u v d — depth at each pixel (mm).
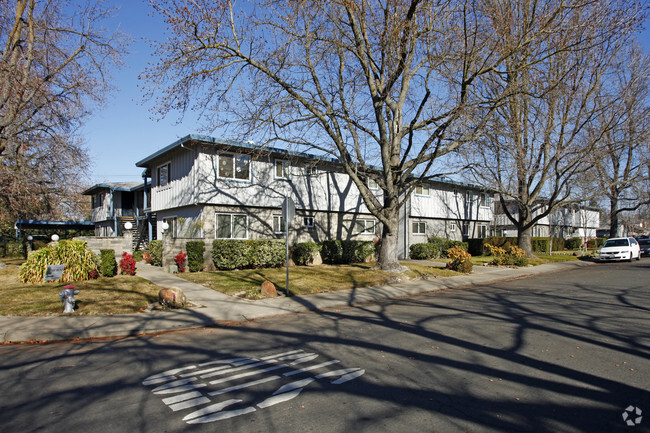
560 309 9820
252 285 13188
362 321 8758
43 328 7820
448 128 14180
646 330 7598
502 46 13031
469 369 5457
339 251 21594
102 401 4438
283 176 21109
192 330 8297
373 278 15203
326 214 23328
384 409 4184
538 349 6379
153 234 27438
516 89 15062
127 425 3838
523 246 27156
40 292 11188
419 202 28656
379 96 15328
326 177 23094
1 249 28578
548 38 15234
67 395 4625
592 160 22250
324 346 6719
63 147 18828
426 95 14180
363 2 13805
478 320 8617
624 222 55094
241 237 19562
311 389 4770
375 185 25906
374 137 16547
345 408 4207
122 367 5703
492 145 15664
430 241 28609
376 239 25312
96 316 8953
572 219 52438
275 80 14055
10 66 17266
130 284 12742
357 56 14812
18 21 18422
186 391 4734
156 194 22469
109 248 15938
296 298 11648
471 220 33938
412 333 7520
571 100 21141
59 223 34531
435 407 4227
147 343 7164
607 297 11656
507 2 15883
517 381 4996
